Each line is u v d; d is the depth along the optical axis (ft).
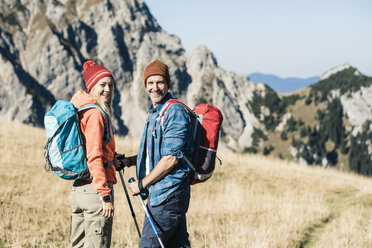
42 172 33.58
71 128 11.13
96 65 12.15
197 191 36.19
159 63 11.43
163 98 11.50
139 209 25.88
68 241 18.94
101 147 11.17
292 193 36.91
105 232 11.78
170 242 12.07
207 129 11.21
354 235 22.76
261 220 26.00
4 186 27.53
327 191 39.34
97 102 11.85
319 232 24.07
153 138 11.24
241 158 53.16
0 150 38.60
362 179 49.49
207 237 21.08
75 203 11.93
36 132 54.29
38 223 21.03
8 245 17.01
